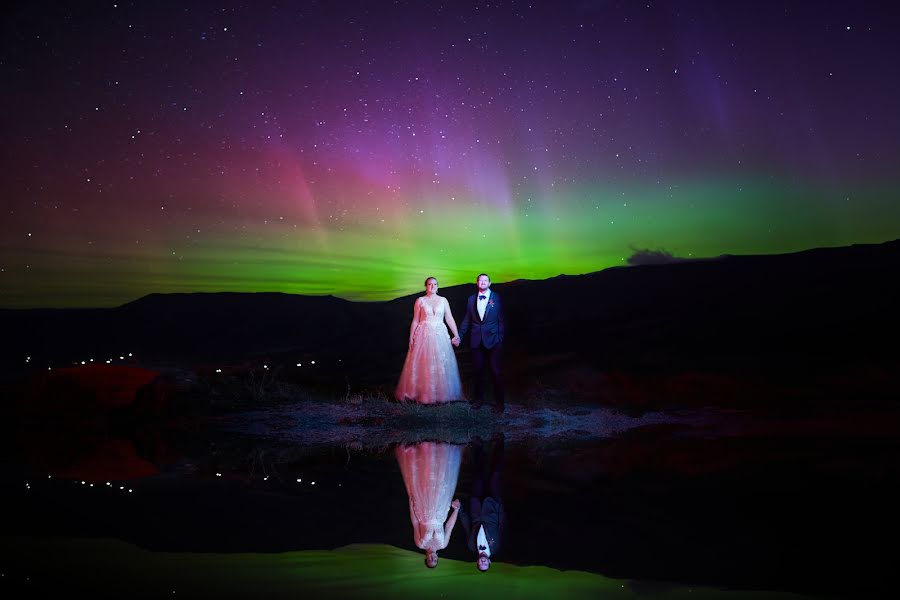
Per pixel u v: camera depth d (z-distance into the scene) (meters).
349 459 7.24
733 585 3.40
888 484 5.69
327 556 3.95
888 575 3.52
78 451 7.88
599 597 3.27
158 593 3.34
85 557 3.90
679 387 12.40
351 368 15.26
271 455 7.55
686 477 6.04
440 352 10.71
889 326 15.68
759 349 15.16
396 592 3.36
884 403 11.30
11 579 3.52
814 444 7.83
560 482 5.91
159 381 10.73
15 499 5.37
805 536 4.21
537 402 11.02
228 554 3.97
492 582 3.49
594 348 16.09
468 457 7.31
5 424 10.11
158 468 6.76
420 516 4.83
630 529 4.42
